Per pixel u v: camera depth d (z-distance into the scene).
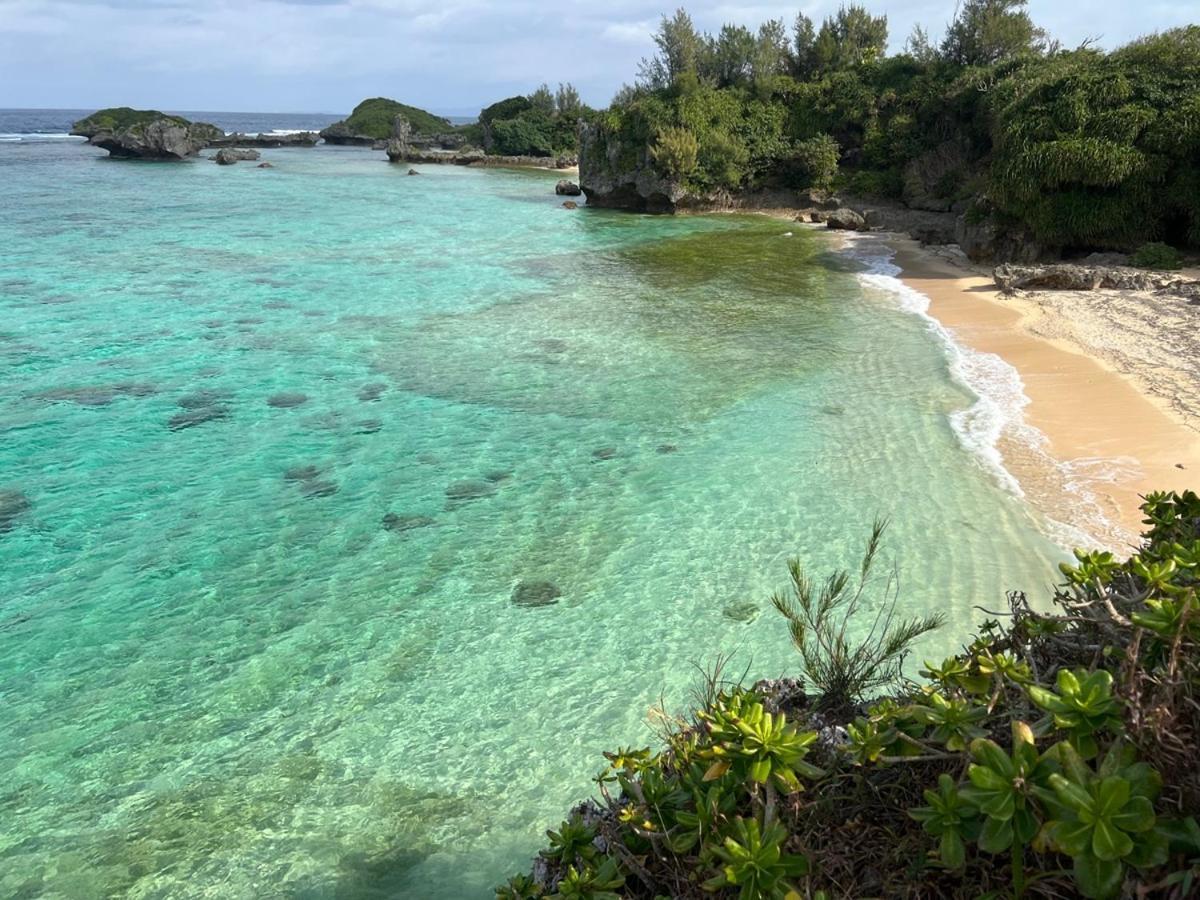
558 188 60.72
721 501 13.07
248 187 59.62
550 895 3.79
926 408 16.75
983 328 22.81
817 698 5.70
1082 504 12.45
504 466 14.49
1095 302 24.38
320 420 16.42
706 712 4.07
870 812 3.50
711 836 3.39
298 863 6.74
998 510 12.42
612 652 9.48
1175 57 31.73
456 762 7.86
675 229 44.25
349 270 30.72
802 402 17.33
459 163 88.62
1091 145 29.92
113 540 11.97
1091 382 17.69
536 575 11.14
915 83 53.00
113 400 17.14
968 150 49.38
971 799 2.66
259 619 10.20
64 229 37.66
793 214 51.34
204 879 6.60
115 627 10.00
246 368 19.33
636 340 22.06
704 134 52.59
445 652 9.54
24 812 7.27
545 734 8.20
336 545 11.92
